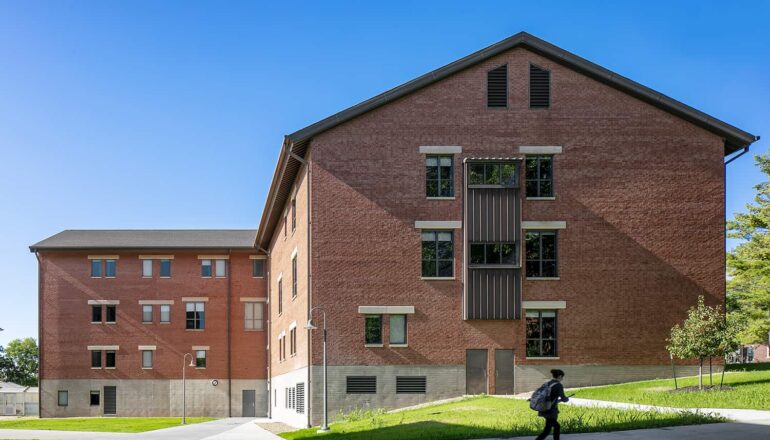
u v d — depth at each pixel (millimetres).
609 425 22766
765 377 32750
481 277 37719
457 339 37906
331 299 37969
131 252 68188
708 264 38500
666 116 39031
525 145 38688
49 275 67875
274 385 60719
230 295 68250
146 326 67625
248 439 34031
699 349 31281
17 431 45031
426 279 38094
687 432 21172
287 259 50062
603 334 37969
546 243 38562
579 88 39000
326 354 35125
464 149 38594
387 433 25750
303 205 40875
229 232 74625
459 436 22750
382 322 37969
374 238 38312
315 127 38219
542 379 37688
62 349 67188
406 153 38594
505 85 38938
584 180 38625
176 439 36281
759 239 49281
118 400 66750
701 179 38812
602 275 38281
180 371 67250
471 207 37938
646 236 38500
